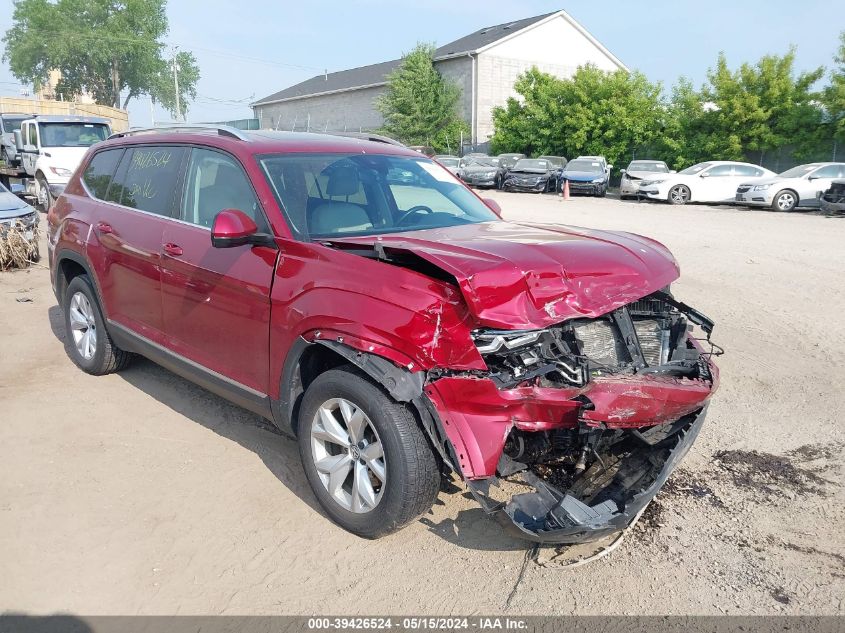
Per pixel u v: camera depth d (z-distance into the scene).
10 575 3.17
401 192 4.46
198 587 3.13
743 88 29.17
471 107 41.94
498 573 3.25
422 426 3.18
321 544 3.45
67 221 5.55
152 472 4.10
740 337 6.88
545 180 28.00
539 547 3.45
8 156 19.11
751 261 11.09
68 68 71.12
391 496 3.20
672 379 3.43
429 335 3.02
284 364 3.62
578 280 3.28
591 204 23.22
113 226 4.96
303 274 3.52
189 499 3.82
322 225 3.89
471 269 3.00
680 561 3.35
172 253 4.34
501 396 2.96
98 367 5.49
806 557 3.38
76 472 4.08
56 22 67.62
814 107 27.75
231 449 4.41
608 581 3.20
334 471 3.50
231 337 3.97
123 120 35.47
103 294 5.14
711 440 4.61
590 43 44.62
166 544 3.43
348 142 4.72
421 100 41.88
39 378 5.57
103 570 3.22
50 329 6.95
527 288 3.09
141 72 72.00
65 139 16.84
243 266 3.83
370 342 3.14
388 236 3.83
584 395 3.02
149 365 5.91
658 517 3.72
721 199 23.16
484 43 42.44
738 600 3.07
